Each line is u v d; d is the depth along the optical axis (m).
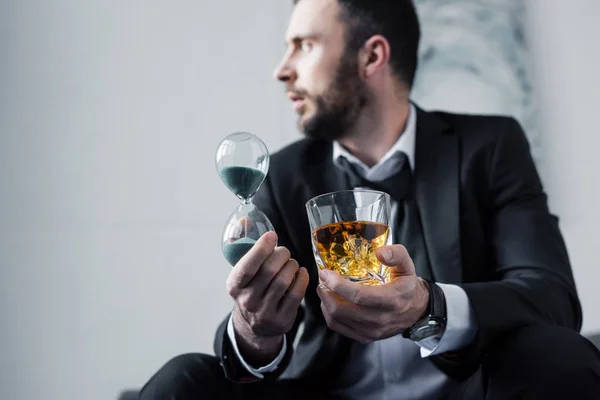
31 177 2.51
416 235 1.44
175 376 1.17
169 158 2.55
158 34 2.65
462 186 1.47
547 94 2.64
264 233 1.00
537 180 1.54
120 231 2.48
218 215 2.52
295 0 1.66
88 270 2.45
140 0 2.67
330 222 1.00
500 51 2.63
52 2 2.65
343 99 1.57
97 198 2.51
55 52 2.61
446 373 1.29
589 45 2.69
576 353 1.03
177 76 2.62
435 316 1.10
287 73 1.62
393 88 1.60
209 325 2.43
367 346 1.37
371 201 1.00
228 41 2.66
